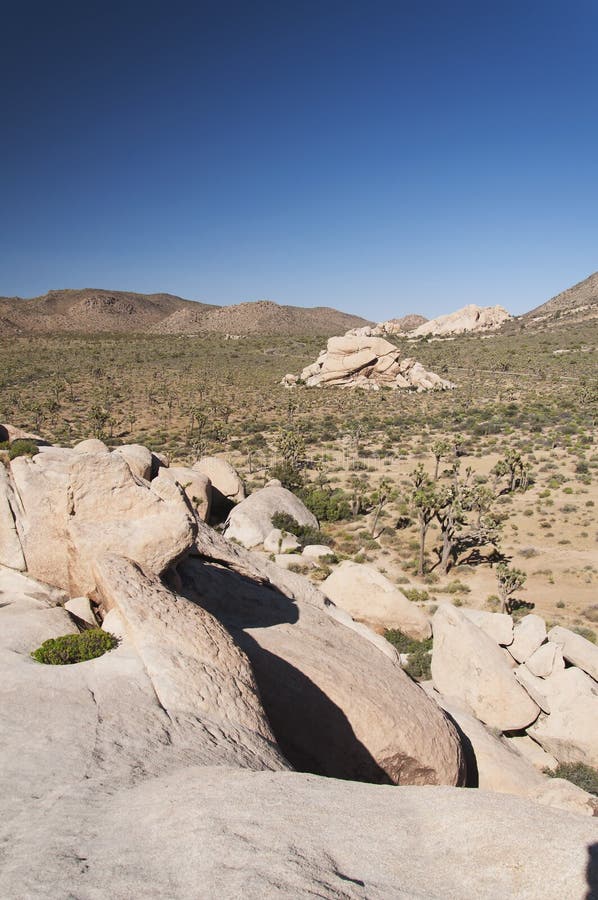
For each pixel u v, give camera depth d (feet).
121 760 18.98
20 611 34.58
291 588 54.13
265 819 14.58
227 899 11.02
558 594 101.04
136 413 298.56
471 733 44.50
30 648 28.86
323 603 55.62
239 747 22.44
